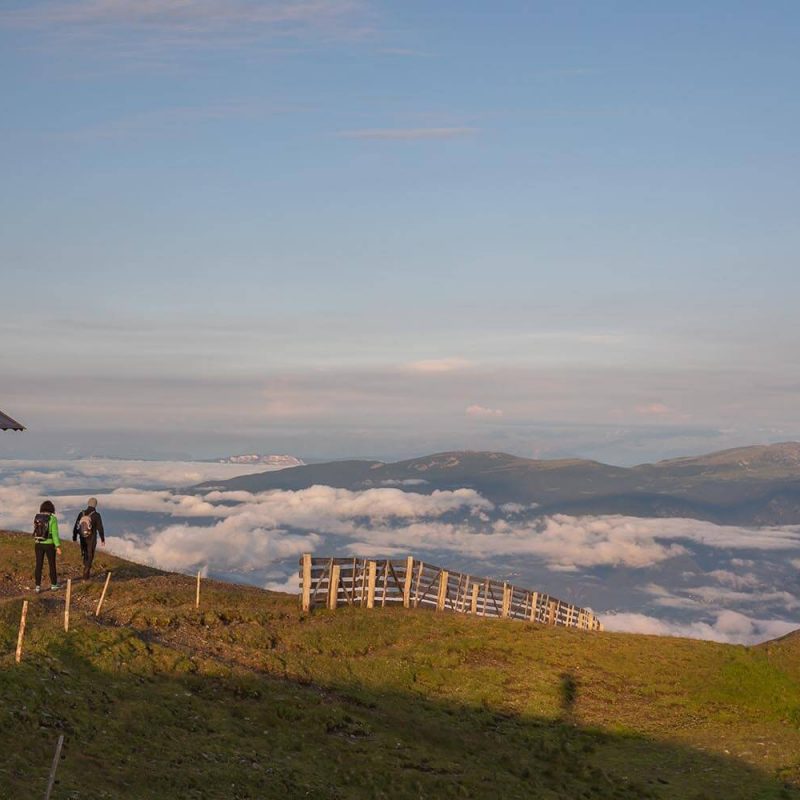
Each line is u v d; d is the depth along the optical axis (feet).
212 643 96.37
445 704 95.35
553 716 96.99
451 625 119.34
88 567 119.34
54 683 69.31
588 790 78.79
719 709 104.53
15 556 127.54
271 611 114.62
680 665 113.91
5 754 54.80
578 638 120.26
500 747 86.17
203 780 59.77
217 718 73.46
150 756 61.87
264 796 60.08
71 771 55.16
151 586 118.83
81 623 87.15
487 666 107.55
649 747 92.48
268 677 89.81
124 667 79.00
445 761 77.41
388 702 92.22
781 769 88.43
